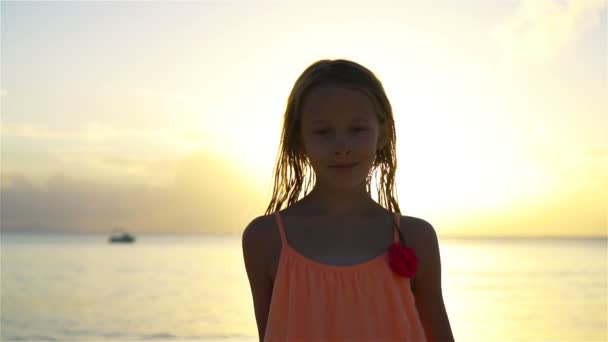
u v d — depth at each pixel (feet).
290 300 5.87
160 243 366.22
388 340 5.78
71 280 118.52
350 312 5.82
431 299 6.33
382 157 6.54
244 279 120.78
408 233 6.30
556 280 117.91
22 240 424.87
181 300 90.99
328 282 5.90
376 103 6.04
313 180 6.69
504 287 105.09
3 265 157.48
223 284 111.96
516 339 59.52
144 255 211.82
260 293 6.21
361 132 5.89
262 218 6.38
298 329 5.80
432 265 6.33
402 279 5.98
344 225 6.22
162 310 81.66
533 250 283.38
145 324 71.36
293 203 6.64
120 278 122.72
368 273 5.93
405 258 5.93
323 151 5.81
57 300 90.89
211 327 69.41
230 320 73.87
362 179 5.97
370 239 6.18
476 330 64.85
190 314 78.38
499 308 80.59
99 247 283.59
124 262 171.53
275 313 5.89
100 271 139.23
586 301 87.71
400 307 5.86
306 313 5.83
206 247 298.76
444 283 111.55
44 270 141.90
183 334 65.46
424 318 6.36
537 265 162.50
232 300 91.04
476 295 94.38
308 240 6.13
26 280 118.42
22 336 64.03
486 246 351.46
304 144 6.19
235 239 480.64
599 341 57.31
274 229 6.23
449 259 195.31
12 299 91.81
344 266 5.93
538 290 100.94
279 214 6.33
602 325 67.67
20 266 154.51
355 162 5.82
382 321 5.82
